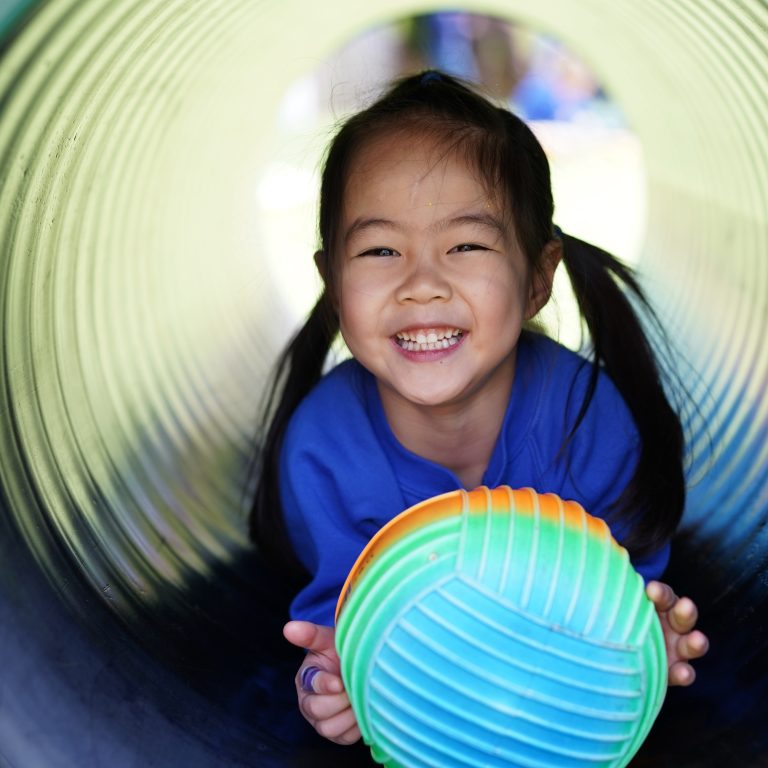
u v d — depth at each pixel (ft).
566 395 7.38
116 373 8.55
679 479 7.73
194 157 11.73
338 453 7.19
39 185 5.86
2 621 4.82
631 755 4.88
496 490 4.91
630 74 14.23
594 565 4.63
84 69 5.93
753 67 8.49
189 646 6.52
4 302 5.67
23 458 5.79
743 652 6.51
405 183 6.59
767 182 10.06
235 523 8.96
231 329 11.76
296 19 13.52
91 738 4.88
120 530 7.04
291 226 14.71
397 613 4.56
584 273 8.04
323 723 5.58
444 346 6.52
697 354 10.57
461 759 4.53
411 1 15.44
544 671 4.42
